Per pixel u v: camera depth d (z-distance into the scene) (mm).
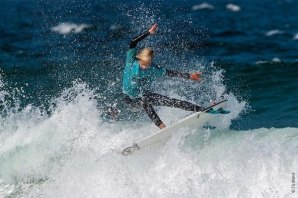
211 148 29156
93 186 29266
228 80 54219
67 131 34469
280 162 26047
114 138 33000
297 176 25094
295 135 29469
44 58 67500
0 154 33844
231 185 26328
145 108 30703
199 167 27703
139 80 29844
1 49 74062
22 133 35438
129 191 28219
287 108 41688
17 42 79188
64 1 120250
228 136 30562
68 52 70688
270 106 42812
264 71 57500
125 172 29203
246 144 28938
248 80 53781
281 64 60531
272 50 70938
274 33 85750
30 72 60219
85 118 35344
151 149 30297
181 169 28047
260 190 25656
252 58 65375
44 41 79500
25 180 31484
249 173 26344
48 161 32469
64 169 31156
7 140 35125
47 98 48906
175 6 114875
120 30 85625
